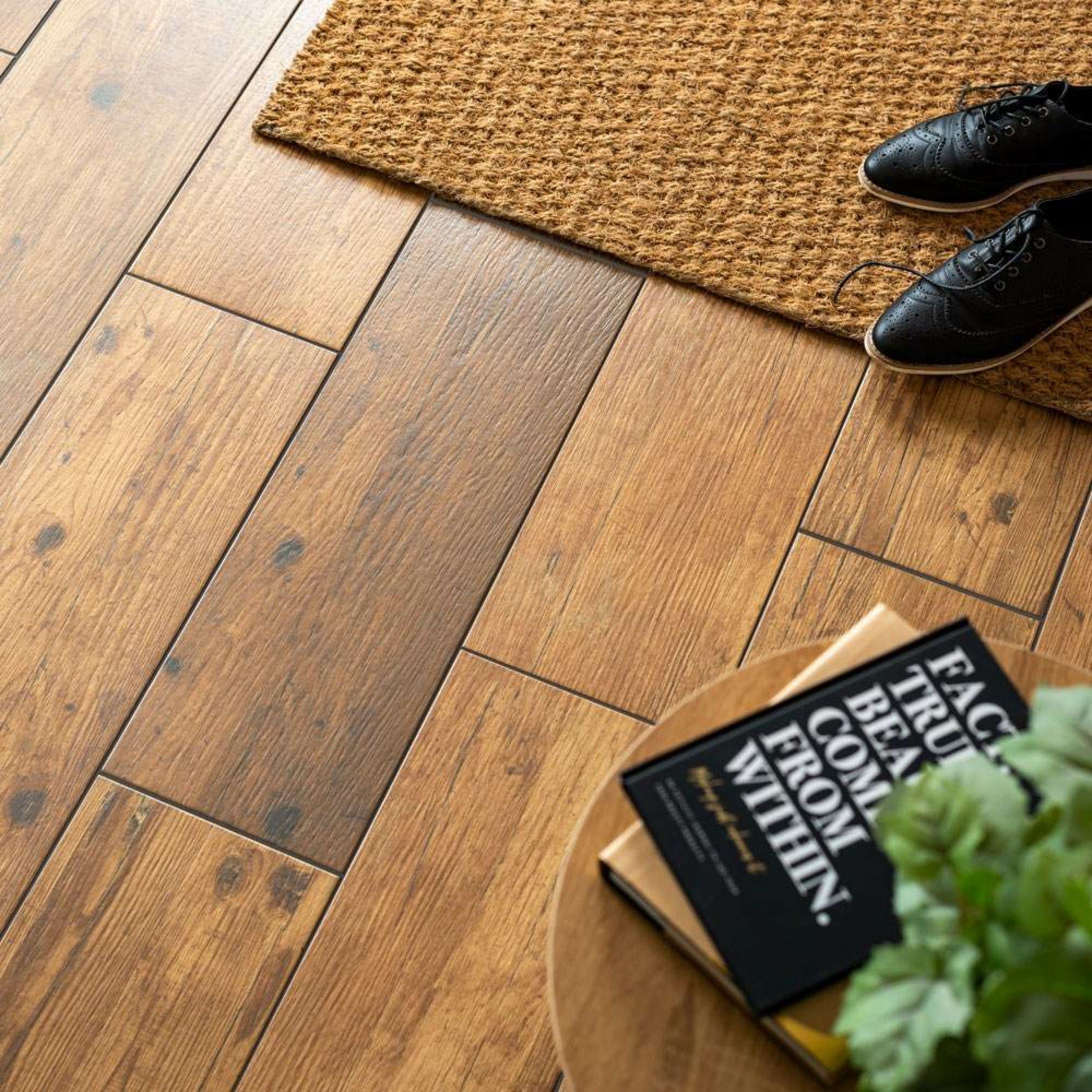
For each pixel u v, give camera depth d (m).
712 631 1.23
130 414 1.32
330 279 1.38
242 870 1.15
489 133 1.44
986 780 0.61
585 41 1.48
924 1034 0.55
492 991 1.11
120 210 1.40
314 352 1.35
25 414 1.31
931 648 0.77
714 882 0.72
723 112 1.45
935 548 1.27
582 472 1.30
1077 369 1.34
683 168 1.42
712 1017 0.76
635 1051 0.75
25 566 1.25
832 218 1.40
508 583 1.25
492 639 1.23
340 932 1.13
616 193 1.41
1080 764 0.59
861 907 0.72
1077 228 1.34
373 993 1.11
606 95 1.46
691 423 1.32
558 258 1.39
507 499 1.29
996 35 1.49
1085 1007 0.50
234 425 1.31
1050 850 0.52
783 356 1.35
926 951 0.58
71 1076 1.08
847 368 1.34
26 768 1.18
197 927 1.13
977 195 1.39
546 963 1.12
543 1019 1.10
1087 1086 0.50
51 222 1.40
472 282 1.38
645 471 1.30
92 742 1.19
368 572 1.26
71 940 1.12
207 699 1.21
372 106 1.45
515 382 1.33
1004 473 1.29
